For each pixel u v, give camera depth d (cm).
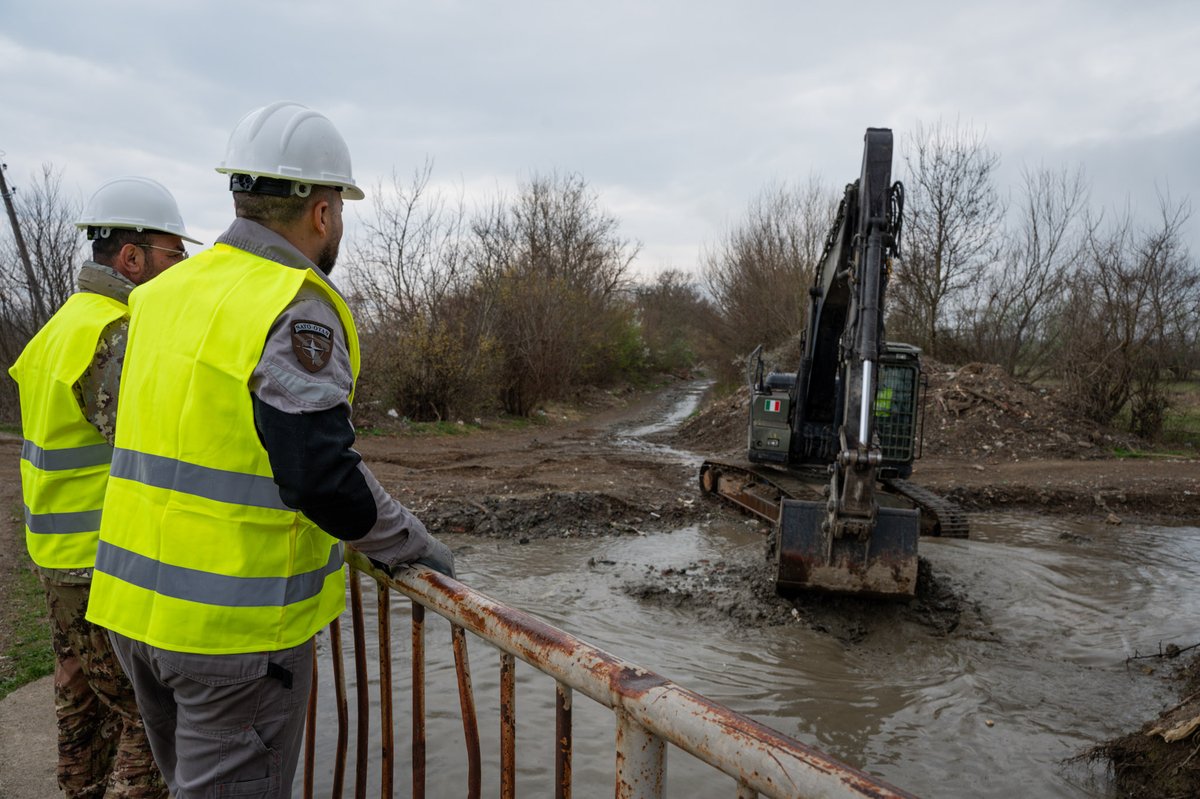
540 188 3822
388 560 189
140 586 170
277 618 168
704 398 3750
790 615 694
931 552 933
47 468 245
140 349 178
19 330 2012
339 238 201
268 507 166
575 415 3017
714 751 116
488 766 410
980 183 2438
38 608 552
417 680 206
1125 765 434
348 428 162
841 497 668
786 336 3192
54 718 391
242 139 187
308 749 260
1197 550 988
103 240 287
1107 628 695
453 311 2388
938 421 1828
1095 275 2027
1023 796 427
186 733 173
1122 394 1961
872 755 470
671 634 657
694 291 5566
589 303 3494
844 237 846
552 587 764
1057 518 1194
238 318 163
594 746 438
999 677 587
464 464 1470
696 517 1096
